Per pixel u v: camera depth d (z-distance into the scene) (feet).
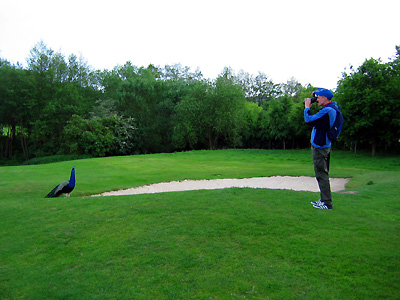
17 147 175.63
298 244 15.30
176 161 89.51
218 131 144.25
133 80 166.40
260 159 96.12
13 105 142.92
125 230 18.54
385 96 87.15
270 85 272.31
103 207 23.72
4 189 39.45
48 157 128.26
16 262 15.94
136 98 157.99
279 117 136.15
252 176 56.54
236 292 11.75
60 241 17.95
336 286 11.74
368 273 12.50
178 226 18.40
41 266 15.23
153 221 19.60
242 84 261.65
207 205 22.13
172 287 12.35
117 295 12.03
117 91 163.32
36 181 46.83
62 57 161.68
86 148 130.11
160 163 83.20
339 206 21.89
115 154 148.46
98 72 188.55
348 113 90.48
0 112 143.64
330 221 18.29
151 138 161.48
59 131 149.18
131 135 149.07
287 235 16.40
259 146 172.24
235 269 13.37
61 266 14.94
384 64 89.92
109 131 137.59
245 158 99.19
